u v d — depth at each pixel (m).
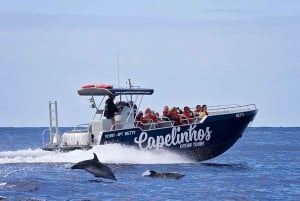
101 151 133.12
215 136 141.50
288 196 104.19
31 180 110.50
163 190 105.88
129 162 134.38
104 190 104.00
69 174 119.62
